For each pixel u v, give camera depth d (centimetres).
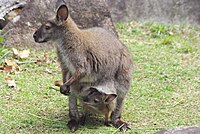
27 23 1517
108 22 1602
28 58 1434
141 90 1274
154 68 1442
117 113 1071
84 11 1580
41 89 1237
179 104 1202
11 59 1416
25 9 1529
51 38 1030
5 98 1170
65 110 1138
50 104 1162
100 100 1030
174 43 1681
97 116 1112
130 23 1848
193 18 1903
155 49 1614
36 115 1099
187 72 1427
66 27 1012
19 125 1050
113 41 1059
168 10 1905
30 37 1506
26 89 1228
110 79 1050
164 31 1792
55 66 1403
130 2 1870
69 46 1009
